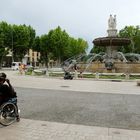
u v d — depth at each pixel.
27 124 7.63
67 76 28.00
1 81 7.61
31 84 21.47
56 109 10.16
